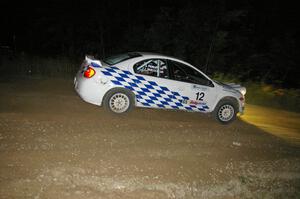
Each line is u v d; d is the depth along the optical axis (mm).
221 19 18203
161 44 18938
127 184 5152
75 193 4727
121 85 8242
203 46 18734
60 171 5227
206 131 8391
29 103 8602
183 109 8977
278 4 23406
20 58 13477
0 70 12422
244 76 17875
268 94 14930
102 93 8141
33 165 5316
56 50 23547
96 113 8430
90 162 5660
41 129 6848
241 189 5633
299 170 6703
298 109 14141
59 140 6406
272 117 11602
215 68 18469
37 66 13094
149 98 8562
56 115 7883
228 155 6953
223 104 9281
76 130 7051
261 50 21984
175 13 19453
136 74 8391
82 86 8078
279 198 5613
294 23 23656
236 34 20078
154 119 8703
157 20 19141
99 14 21672
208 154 6828
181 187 5332
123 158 6004
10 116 7406
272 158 7160
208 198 5207
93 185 4996
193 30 18594
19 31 25141
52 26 22172
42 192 4648
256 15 23141
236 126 9406
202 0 18672
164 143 7051
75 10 21875
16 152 5688
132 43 20078
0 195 4457
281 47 20047
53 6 21781
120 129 7504
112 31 22922
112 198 4758
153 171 5684
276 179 6207
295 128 10398
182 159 6367
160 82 8586
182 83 8773
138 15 23047
